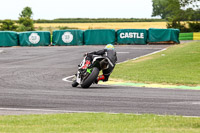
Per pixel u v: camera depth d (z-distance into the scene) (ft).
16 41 467.11
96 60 139.13
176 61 254.47
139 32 444.14
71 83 162.30
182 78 177.37
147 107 106.52
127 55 328.70
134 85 158.51
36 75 198.29
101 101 115.96
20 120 86.22
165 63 246.47
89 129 74.74
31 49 416.67
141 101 115.85
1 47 460.55
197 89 145.28
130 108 105.19
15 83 162.50
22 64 269.03
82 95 126.93
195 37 531.91
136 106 108.17
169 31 436.35
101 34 453.17
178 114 96.84
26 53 367.66
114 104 111.24
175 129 74.79
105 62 136.98
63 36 460.55
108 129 74.59
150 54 326.85
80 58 310.04
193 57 270.05
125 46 426.10
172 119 87.35
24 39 464.65
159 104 110.73
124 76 186.29
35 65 260.62
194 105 109.09
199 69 214.48
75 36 458.09
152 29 442.09
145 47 407.23
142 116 91.61
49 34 467.11
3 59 313.32
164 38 438.40
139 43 444.96
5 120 86.48
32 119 87.56
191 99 119.34
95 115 93.09
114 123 82.89
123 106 108.17
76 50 386.52
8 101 116.78
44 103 113.19
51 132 71.26
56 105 110.01
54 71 220.84
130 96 124.98
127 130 73.15
